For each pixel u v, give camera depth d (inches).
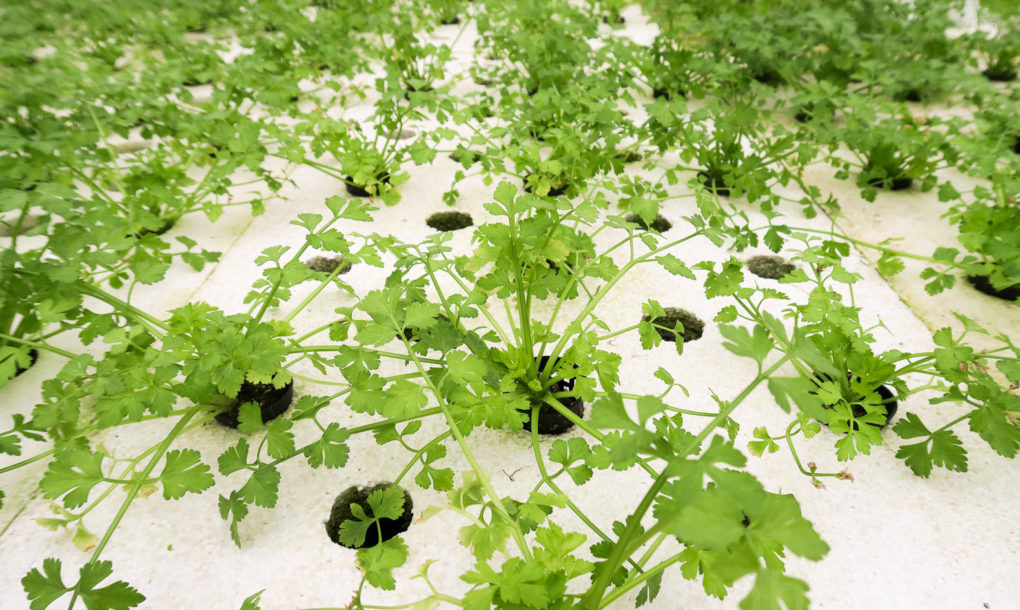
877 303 69.1
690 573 35.0
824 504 46.2
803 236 67.7
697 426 53.1
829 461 50.1
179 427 47.4
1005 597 39.8
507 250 45.5
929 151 85.5
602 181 82.6
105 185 88.5
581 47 113.3
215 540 43.5
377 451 51.0
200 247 80.2
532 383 49.3
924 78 113.5
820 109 91.2
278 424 41.5
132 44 150.4
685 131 88.1
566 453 40.8
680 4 156.0
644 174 100.5
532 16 123.2
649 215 54.6
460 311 48.2
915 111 123.0
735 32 125.0
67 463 37.0
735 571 21.5
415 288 51.3
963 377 46.3
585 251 61.7
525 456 50.5
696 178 81.0
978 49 138.1
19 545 43.1
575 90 96.7
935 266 75.1
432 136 85.9
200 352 43.7
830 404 50.1
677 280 73.8
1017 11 131.9
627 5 177.0
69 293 50.7
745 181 84.6
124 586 33.2
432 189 95.5
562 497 35.6
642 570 39.2
